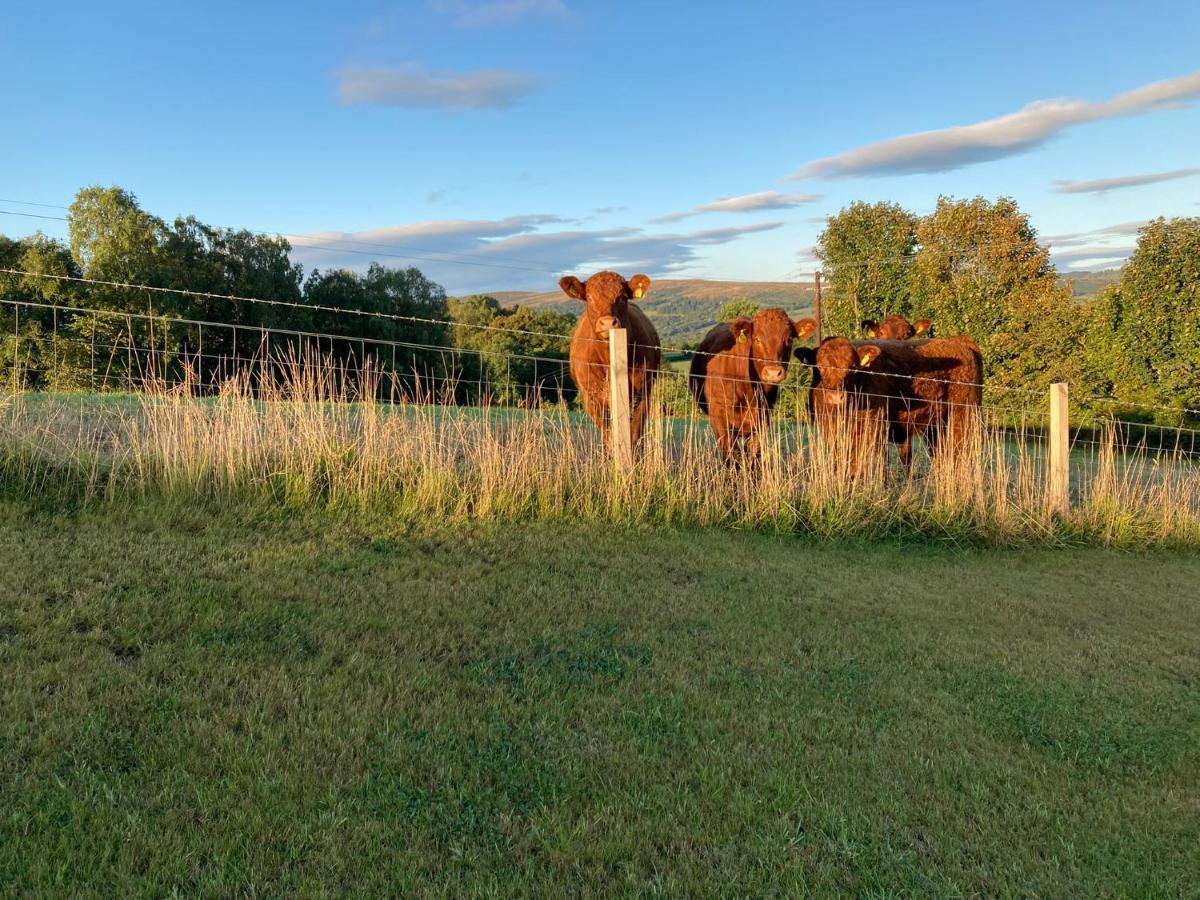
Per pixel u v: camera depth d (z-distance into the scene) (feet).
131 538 17.15
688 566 20.10
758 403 30.73
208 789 8.63
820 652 14.82
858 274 97.19
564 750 10.24
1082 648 16.44
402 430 25.25
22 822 7.80
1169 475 32.32
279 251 122.93
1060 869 8.52
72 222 95.30
